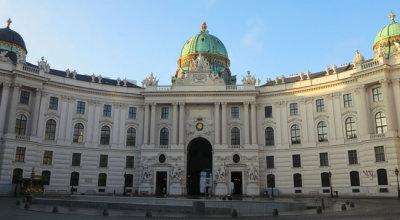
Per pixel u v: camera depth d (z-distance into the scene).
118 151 63.00
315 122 59.34
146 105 64.12
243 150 60.56
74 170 59.25
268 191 59.16
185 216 25.05
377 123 52.12
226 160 60.34
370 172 50.47
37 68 57.66
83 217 23.80
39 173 55.62
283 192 59.06
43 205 34.12
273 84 70.50
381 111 51.75
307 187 57.62
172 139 62.19
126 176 62.31
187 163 64.38
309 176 57.84
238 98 63.31
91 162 60.84
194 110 64.44
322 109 59.38
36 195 49.25
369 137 51.34
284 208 28.44
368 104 53.16
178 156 61.00
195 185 70.75
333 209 29.70
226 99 63.47
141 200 36.56
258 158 60.59
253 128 61.84
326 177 56.28
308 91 60.94
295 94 62.06
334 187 55.03
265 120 63.28
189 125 63.66
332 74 59.09
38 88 56.84
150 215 24.47
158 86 65.06
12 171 51.53
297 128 61.12
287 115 62.03
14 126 53.28
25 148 53.81
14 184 50.91
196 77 64.88
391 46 56.97
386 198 45.22
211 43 77.38
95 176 60.62
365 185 51.19
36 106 56.38
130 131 64.88
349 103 56.53
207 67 65.44
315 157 58.00
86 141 61.28
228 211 26.94
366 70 52.62
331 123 57.62
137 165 63.19
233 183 60.56
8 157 51.44
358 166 53.03
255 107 63.34
